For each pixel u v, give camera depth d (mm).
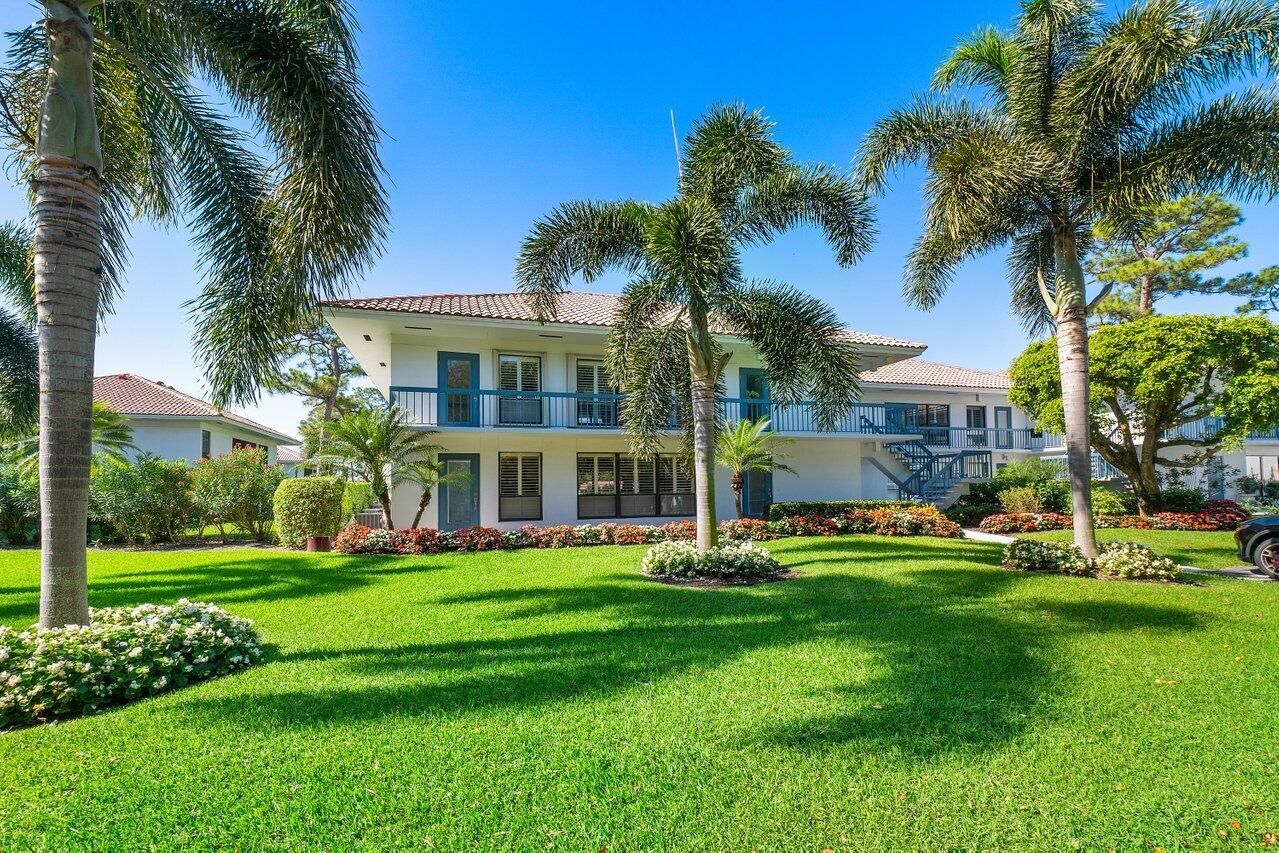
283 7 6945
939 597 8516
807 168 10797
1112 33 9805
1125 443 20031
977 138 10359
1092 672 5281
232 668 5492
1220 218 25031
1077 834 2959
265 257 7855
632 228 11078
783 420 21312
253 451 17281
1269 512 20562
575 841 2896
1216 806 3195
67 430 5383
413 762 3639
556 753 3756
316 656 5918
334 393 33781
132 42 7414
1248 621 7078
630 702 4602
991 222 11383
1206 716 4336
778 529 16938
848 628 6840
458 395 18375
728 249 9891
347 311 15023
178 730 4117
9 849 2846
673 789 3342
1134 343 17297
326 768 3570
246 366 7840
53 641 4770
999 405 29859
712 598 8508
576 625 7059
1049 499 21734
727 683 5031
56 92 5441
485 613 7707
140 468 15672
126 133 7918
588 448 19750
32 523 16781
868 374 27719
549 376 19344
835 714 4355
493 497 18484
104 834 2957
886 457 26438
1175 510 19672
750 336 11453
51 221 5379
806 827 3002
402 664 5609
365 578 10391
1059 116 10516
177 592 9242
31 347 12883
